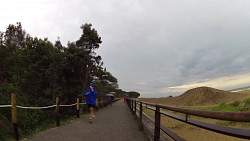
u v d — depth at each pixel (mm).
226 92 45031
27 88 19453
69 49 21219
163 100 56250
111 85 53625
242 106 18641
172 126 12297
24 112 9742
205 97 42469
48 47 21219
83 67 21578
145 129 8289
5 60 26109
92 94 11938
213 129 2549
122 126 10359
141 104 9312
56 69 19719
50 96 19453
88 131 8898
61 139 7297
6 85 12312
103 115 16625
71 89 20453
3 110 8648
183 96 49438
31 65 19938
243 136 1951
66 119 13664
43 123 11273
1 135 6984
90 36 23234
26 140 7125
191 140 8773
